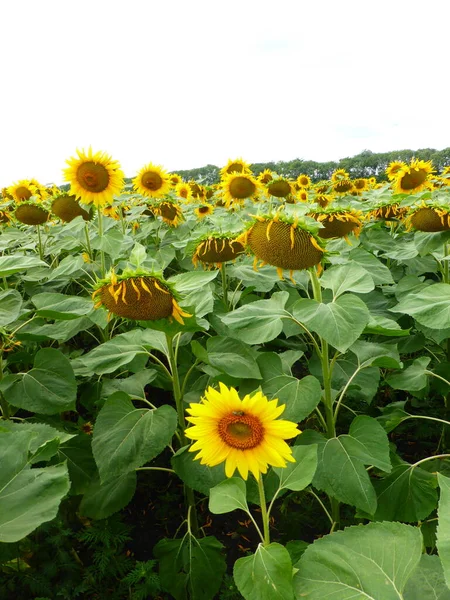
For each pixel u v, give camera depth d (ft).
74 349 17.28
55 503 5.67
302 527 11.12
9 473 6.01
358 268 9.68
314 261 8.92
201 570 9.09
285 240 8.56
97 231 18.38
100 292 8.36
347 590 5.02
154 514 11.66
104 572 9.09
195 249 13.16
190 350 14.19
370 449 8.57
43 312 11.02
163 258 16.65
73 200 17.98
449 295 9.83
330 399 9.86
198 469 8.66
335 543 5.47
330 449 8.75
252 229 9.12
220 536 11.01
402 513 9.05
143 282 7.67
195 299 10.84
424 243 13.42
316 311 8.29
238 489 6.66
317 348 9.81
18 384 10.45
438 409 15.38
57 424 11.62
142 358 11.41
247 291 14.65
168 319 8.63
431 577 5.10
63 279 16.65
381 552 5.24
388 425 10.91
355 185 41.65
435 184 36.19
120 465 8.50
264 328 9.59
